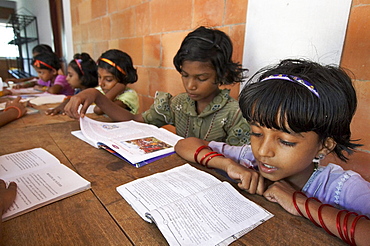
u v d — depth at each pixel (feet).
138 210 1.55
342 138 1.75
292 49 3.62
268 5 3.80
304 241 1.37
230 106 3.55
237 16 4.38
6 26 20.04
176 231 1.35
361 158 3.36
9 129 3.37
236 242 1.32
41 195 1.65
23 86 9.24
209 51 3.15
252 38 4.10
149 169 2.20
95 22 9.84
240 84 4.51
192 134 3.88
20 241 1.28
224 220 1.48
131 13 7.34
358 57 3.14
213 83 3.37
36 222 1.42
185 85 3.43
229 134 3.47
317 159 1.86
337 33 3.20
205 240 1.31
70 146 2.72
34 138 2.99
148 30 6.73
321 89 1.52
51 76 8.96
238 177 1.91
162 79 6.55
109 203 1.63
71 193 1.72
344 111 1.60
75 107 3.22
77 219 1.46
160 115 4.20
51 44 15.69
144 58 7.13
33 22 19.42
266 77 1.75
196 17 5.18
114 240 1.31
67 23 12.80
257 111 1.58
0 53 20.49
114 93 5.19
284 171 1.67
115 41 8.60
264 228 1.45
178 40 5.77
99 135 2.97
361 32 3.06
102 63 5.38
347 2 3.06
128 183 1.88
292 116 1.48
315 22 3.35
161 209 1.51
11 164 2.16
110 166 2.23
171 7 5.77
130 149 2.58
